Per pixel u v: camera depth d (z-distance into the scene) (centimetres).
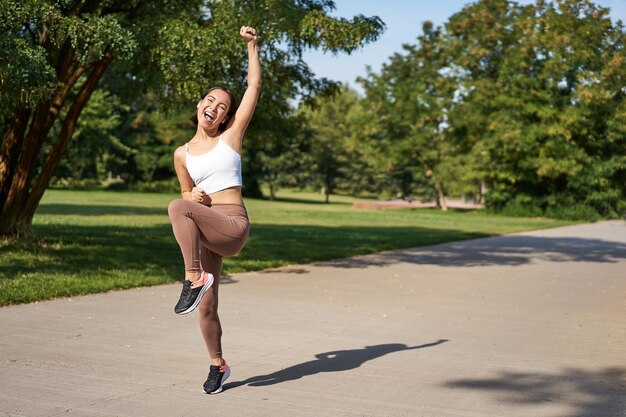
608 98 4384
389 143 5606
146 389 511
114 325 748
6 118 1691
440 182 5466
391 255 1750
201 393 505
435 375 572
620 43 4441
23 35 1364
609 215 4803
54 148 1415
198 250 461
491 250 1989
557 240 2486
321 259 1569
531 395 518
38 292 910
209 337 505
